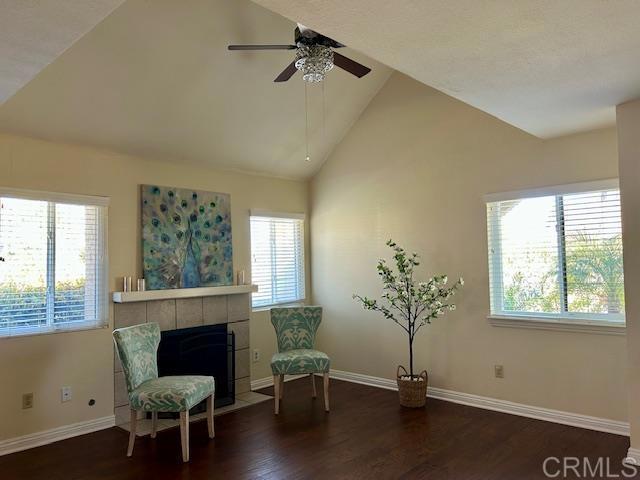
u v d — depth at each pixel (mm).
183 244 4340
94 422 3699
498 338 3961
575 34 1940
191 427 3732
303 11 1713
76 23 1745
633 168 2869
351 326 5117
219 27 3443
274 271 5242
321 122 4863
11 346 3318
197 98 3863
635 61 2230
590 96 2736
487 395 4023
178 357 4160
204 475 2875
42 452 3268
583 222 3592
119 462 3092
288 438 3457
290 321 4551
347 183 5176
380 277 4840
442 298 4297
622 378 3348
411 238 4582
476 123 4145
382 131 4852
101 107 3525
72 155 3666
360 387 4828
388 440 3361
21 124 3332
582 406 3521
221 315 4609
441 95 4391
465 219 4191
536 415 3729
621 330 3322
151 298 3988
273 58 3885
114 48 3197
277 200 5258
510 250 3955
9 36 1830
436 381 4367
